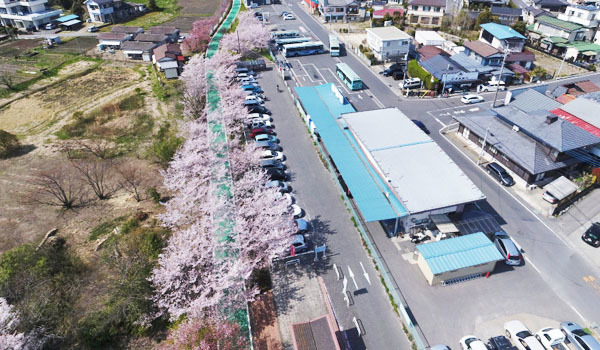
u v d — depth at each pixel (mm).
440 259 25391
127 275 25641
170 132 45156
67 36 84000
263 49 68875
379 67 60969
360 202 29375
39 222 32750
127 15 98750
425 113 47406
